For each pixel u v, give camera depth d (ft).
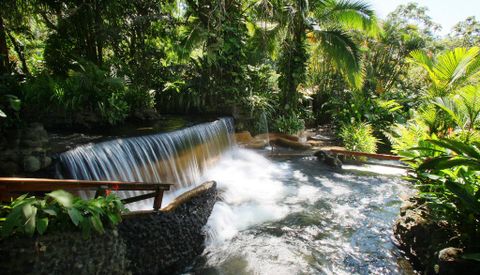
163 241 10.75
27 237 6.59
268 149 28.30
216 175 21.62
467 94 15.40
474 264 9.77
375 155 24.52
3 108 12.98
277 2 29.63
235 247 13.17
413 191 19.69
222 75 28.71
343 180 21.86
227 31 27.48
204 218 13.33
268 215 16.20
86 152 13.62
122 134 17.49
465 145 9.93
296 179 21.86
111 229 8.18
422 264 11.67
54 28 22.68
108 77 20.54
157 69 27.04
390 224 15.53
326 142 32.68
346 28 33.19
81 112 18.42
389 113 36.83
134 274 9.72
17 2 20.02
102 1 21.12
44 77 18.33
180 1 29.91
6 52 19.03
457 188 10.40
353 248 13.39
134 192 14.99
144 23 24.47
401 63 53.57
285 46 31.99
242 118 28.76
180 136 19.35
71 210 7.06
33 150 12.09
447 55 23.25
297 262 12.32
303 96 37.14
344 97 42.11
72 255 7.23
